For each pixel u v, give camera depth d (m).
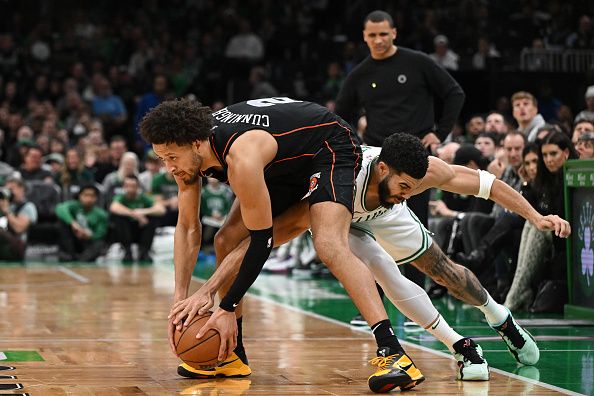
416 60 7.84
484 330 7.28
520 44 19.75
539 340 6.80
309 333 7.12
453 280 5.45
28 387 4.82
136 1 24.33
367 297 4.69
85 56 22.55
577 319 7.86
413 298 5.16
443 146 10.36
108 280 11.80
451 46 19.86
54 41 22.75
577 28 19.38
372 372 5.36
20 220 15.27
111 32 23.34
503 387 4.93
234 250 4.92
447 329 5.16
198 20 23.59
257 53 22.20
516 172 9.52
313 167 4.85
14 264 14.62
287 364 5.64
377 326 4.69
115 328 7.30
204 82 21.75
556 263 8.46
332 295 10.18
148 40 23.05
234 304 4.72
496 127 11.65
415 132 7.83
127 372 5.31
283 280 12.17
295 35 22.88
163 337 6.80
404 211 5.38
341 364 5.65
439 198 11.41
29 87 21.50
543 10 20.33
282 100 5.03
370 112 7.96
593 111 11.42
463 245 9.80
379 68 7.91
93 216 15.32
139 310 8.57
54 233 15.78
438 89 7.88
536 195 8.46
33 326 7.41
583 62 17.48
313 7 23.70
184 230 5.01
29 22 23.69
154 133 4.55
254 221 4.62
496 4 20.33
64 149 17.78
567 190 8.11
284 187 5.01
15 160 17.50
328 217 4.70
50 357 5.85
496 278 9.45
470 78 16.36
